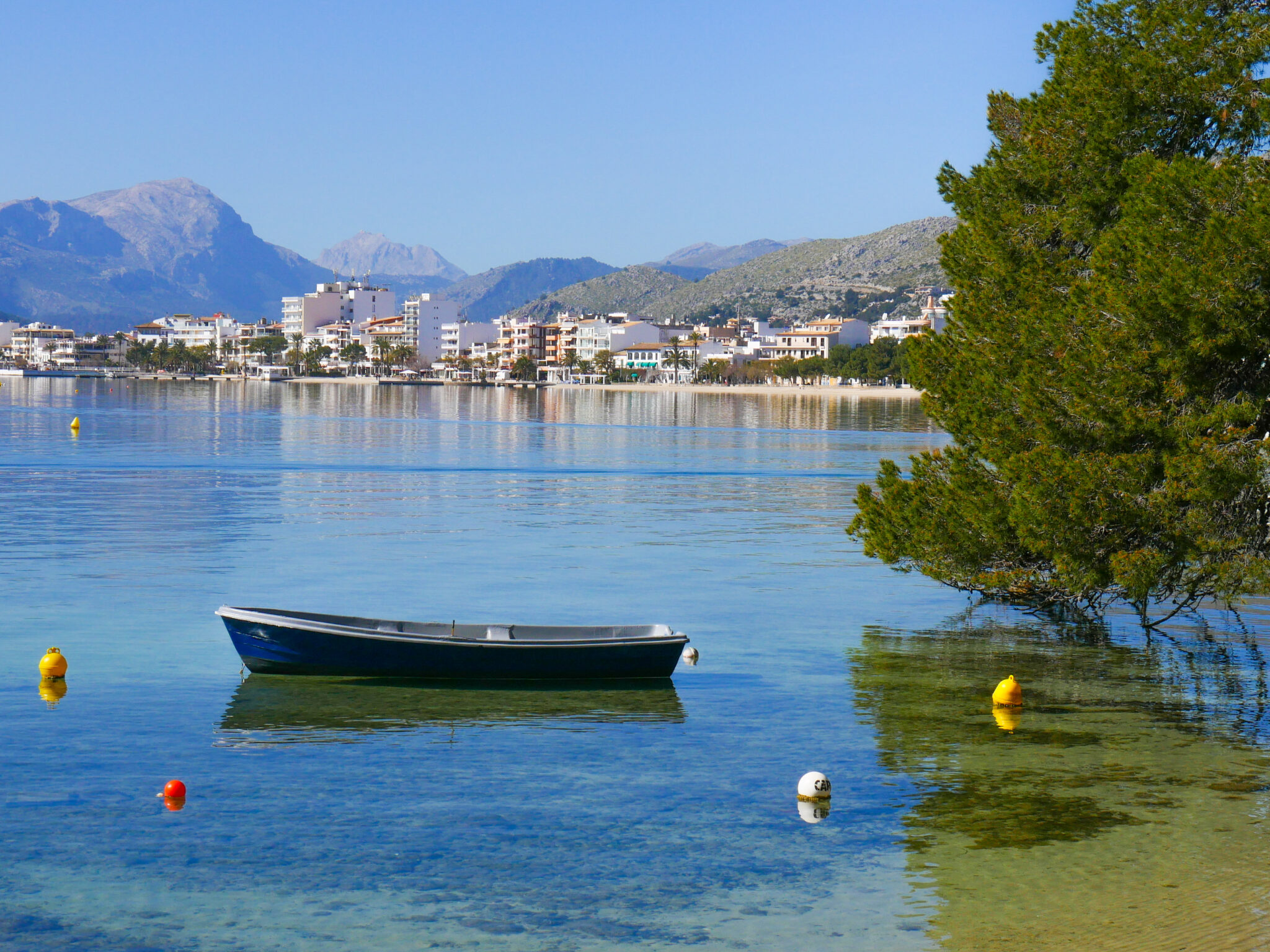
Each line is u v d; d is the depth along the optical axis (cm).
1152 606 3638
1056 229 3108
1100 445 2803
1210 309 2542
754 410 19338
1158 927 1504
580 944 1470
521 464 8688
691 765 2133
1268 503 2772
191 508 5812
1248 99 2830
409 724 2350
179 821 1833
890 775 2091
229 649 2933
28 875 1642
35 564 4156
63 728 2280
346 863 1695
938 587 3981
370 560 4388
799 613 3553
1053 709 2534
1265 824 1862
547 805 1927
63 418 13738
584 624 3388
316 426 12950
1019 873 1680
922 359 3306
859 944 1467
